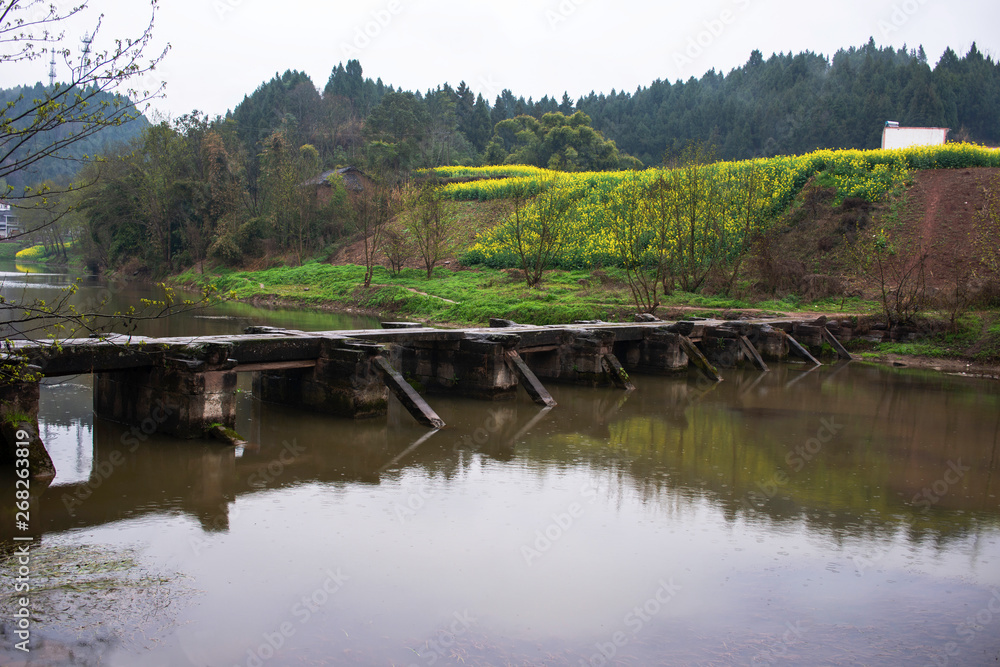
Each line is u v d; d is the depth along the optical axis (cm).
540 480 1112
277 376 1559
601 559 816
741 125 11181
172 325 2862
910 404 1816
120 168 5903
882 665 614
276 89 10850
